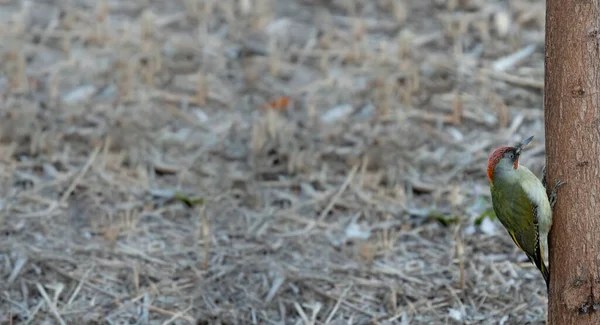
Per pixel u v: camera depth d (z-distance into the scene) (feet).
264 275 27.40
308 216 30.83
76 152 33.55
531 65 39.45
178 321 25.21
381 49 41.29
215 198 31.42
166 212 30.71
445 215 30.55
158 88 37.45
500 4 44.68
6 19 42.86
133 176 32.40
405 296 26.61
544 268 21.49
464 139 34.81
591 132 19.19
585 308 19.52
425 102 37.24
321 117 36.40
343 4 45.83
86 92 37.06
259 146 33.96
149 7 45.11
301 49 41.32
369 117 36.40
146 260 27.89
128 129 34.47
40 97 36.68
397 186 32.30
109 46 40.32
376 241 29.53
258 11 44.39
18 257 27.32
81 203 30.76
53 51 40.04
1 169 32.17
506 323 25.07
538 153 33.47
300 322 25.48
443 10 44.70
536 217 20.90
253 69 39.50
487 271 27.61
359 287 27.09
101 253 28.07
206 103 36.78
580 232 19.48
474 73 39.06
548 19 19.67
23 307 25.31
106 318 25.12
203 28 42.80
